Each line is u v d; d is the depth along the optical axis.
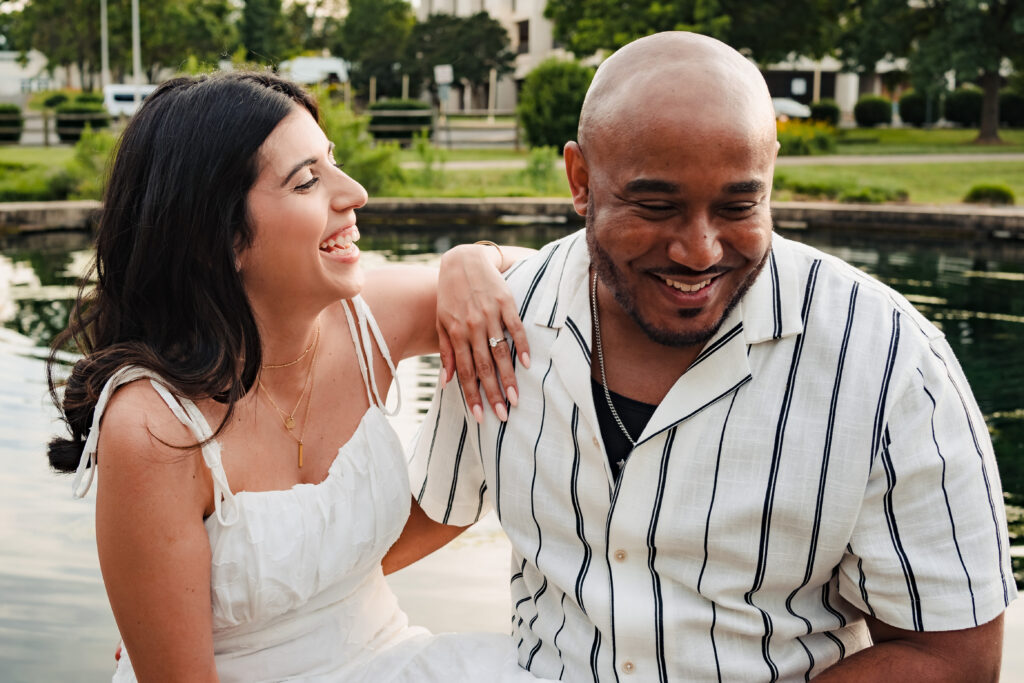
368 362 1.74
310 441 1.68
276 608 1.63
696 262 1.34
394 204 12.72
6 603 2.72
